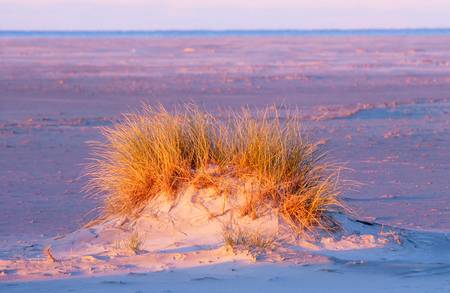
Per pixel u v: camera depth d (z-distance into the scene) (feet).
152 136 43.01
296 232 37.93
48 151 84.69
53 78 201.05
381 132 99.19
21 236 45.88
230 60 304.50
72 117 116.47
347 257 35.29
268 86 176.35
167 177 41.24
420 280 30.71
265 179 39.52
